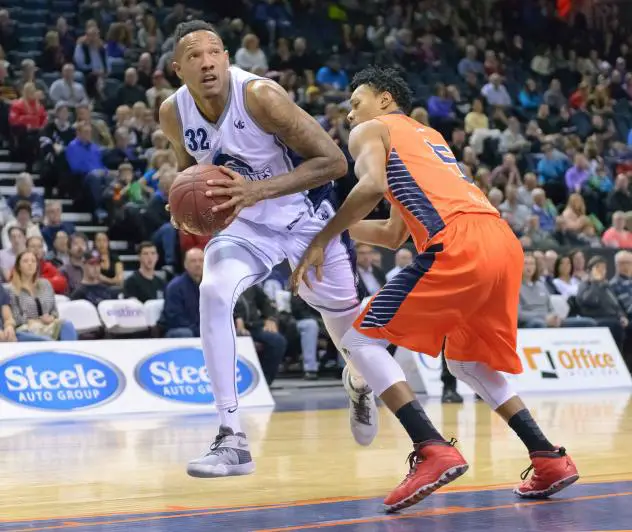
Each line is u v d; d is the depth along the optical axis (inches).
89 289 382.0
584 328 427.2
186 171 146.6
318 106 566.3
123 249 458.0
